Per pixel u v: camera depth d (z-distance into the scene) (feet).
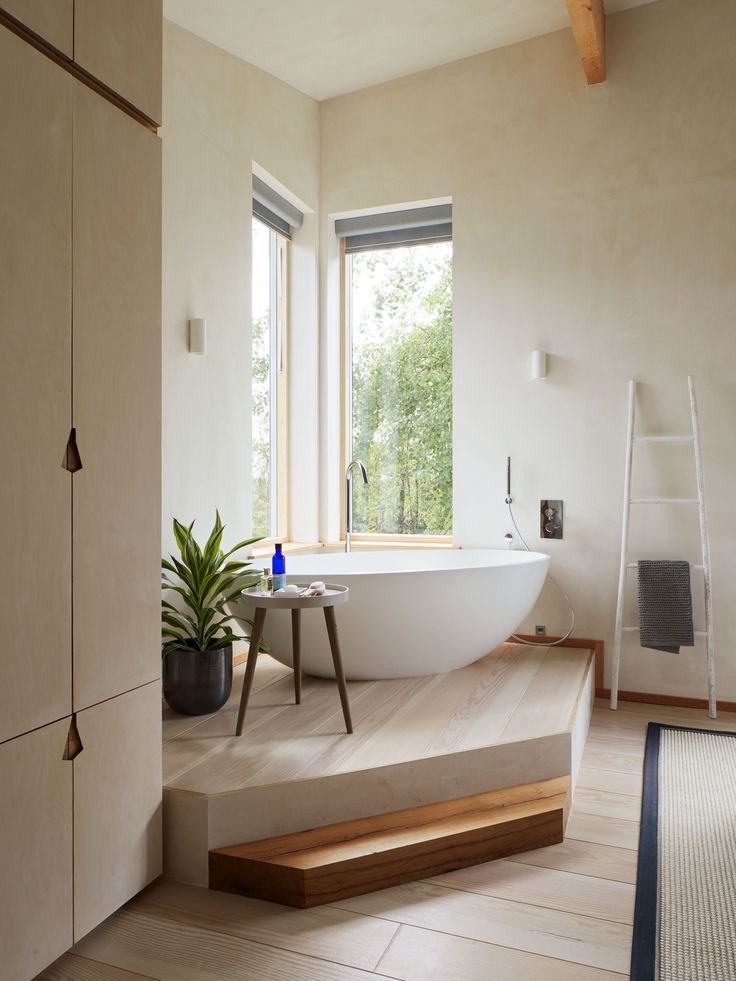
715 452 11.95
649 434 12.35
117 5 6.21
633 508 12.42
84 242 5.86
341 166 14.40
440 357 14.29
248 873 6.66
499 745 8.14
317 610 10.03
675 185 12.17
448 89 13.62
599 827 7.95
